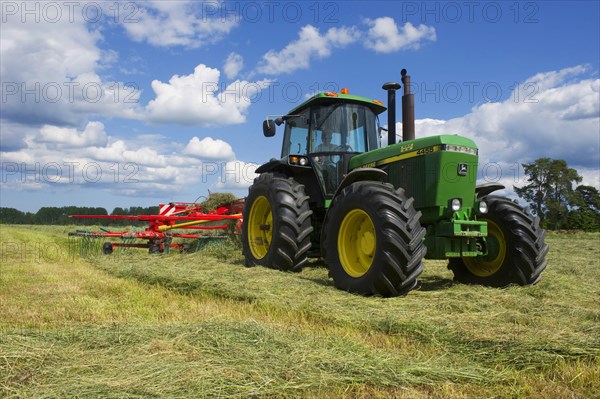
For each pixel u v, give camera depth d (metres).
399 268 4.39
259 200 6.96
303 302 4.16
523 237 5.01
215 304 4.35
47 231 22.58
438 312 3.78
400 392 2.22
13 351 2.57
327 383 2.26
